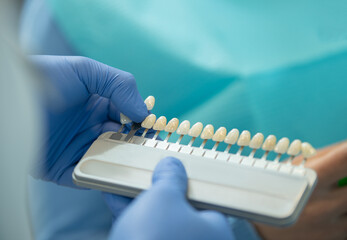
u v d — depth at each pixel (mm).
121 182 594
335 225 804
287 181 549
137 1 1022
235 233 789
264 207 526
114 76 733
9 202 322
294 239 799
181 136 659
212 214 517
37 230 913
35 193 934
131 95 728
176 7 1015
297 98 900
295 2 995
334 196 789
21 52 269
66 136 755
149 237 448
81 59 727
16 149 301
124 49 993
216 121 905
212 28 994
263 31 978
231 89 920
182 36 988
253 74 919
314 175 563
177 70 956
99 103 797
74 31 1020
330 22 964
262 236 798
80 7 1026
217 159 604
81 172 620
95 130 778
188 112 928
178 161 586
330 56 919
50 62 692
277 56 941
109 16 1017
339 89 891
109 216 909
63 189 937
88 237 897
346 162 762
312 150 585
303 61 921
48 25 1021
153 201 485
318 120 885
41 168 745
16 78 275
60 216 922
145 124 703
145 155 631
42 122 634
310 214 796
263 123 896
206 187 564
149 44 987
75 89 728
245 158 604
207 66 946
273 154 872
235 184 559
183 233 461
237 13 998
